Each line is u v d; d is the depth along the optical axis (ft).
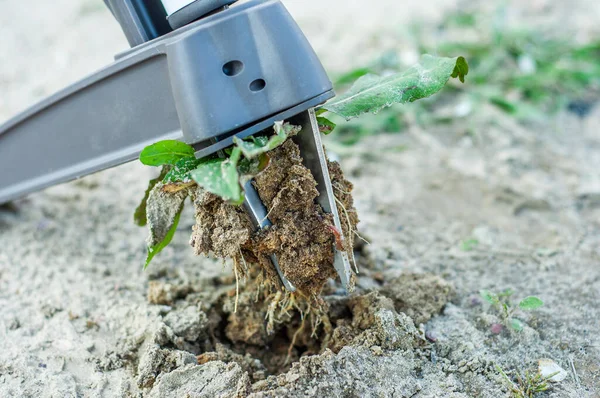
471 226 2.73
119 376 2.23
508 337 2.28
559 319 2.34
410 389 2.14
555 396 2.16
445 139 3.29
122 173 3.01
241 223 2.10
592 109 3.55
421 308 2.34
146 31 2.19
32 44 4.53
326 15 4.76
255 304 2.33
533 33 4.12
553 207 2.80
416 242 2.65
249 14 2.02
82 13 4.96
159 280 2.52
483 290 2.34
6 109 3.61
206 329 2.32
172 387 2.14
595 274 2.48
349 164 3.07
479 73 3.76
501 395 2.15
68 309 2.41
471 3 4.73
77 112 2.25
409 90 2.16
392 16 4.60
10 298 2.44
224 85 2.02
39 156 2.37
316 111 2.18
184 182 2.10
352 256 2.19
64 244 2.67
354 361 2.15
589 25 4.36
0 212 2.77
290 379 2.12
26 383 2.20
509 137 3.25
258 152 2.01
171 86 2.06
